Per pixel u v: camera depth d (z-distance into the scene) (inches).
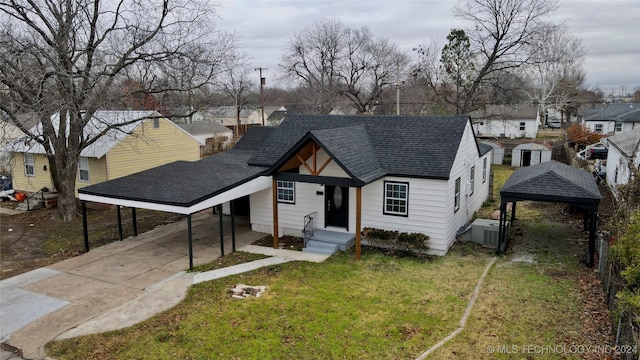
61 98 701.9
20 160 1051.3
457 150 606.9
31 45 654.5
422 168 581.6
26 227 767.7
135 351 356.2
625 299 314.2
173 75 811.4
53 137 788.0
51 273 537.6
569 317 392.8
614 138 1037.2
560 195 527.8
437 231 577.3
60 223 789.2
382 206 607.5
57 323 408.8
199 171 668.1
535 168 685.9
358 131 667.4
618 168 885.8
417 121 676.1
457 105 1723.7
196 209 530.9
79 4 703.1
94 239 682.2
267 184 660.1
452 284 477.7
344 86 2224.4
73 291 481.4
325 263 549.0
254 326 390.3
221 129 2224.4
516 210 824.3
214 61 862.5
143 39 773.3
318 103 2156.7
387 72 2196.1
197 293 464.4
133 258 585.9
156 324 399.9
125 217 826.8
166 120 1061.8
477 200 821.9
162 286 486.3
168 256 590.6
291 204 667.4
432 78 1934.1
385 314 409.7
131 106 1011.9
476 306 422.3
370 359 337.7
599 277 481.4
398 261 556.1
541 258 555.2
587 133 1582.2
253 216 701.9
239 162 724.7
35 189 1040.8
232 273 519.8
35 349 366.9
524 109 2294.5
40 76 670.5
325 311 416.8
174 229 727.7
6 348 370.3
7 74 669.3
